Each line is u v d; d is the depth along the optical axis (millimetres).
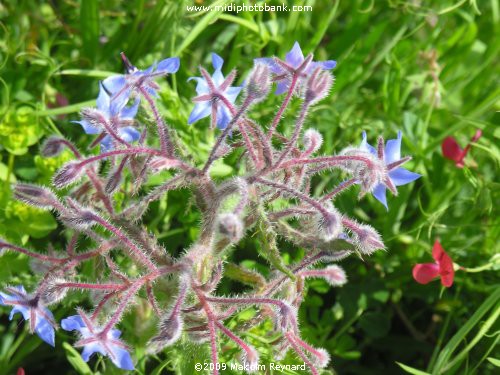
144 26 302
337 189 206
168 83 305
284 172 204
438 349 263
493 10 345
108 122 198
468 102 338
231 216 166
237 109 193
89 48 302
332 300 288
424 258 288
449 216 298
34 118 260
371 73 334
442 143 288
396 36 320
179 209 274
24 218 247
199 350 214
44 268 211
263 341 228
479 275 285
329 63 204
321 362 206
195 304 193
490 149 276
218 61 195
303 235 198
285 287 215
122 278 193
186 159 208
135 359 231
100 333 181
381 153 199
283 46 307
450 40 336
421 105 327
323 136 305
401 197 290
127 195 250
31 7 311
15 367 260
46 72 294
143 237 209
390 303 295
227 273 217
